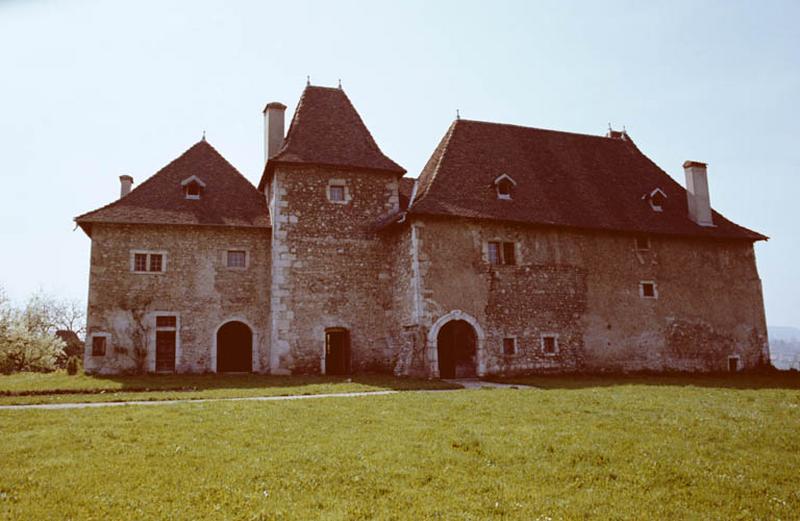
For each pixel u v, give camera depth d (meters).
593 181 23.72
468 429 8.71
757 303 24.02
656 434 8.50
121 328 19.38
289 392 13.61
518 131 24.34
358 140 22.48
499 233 20.12
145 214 20.09
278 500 5.75
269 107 22.73
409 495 5.95
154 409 10.47
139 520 5.21
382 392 14.02
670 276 22.62
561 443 7.88
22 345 29.86
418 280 18.61
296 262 20.27
